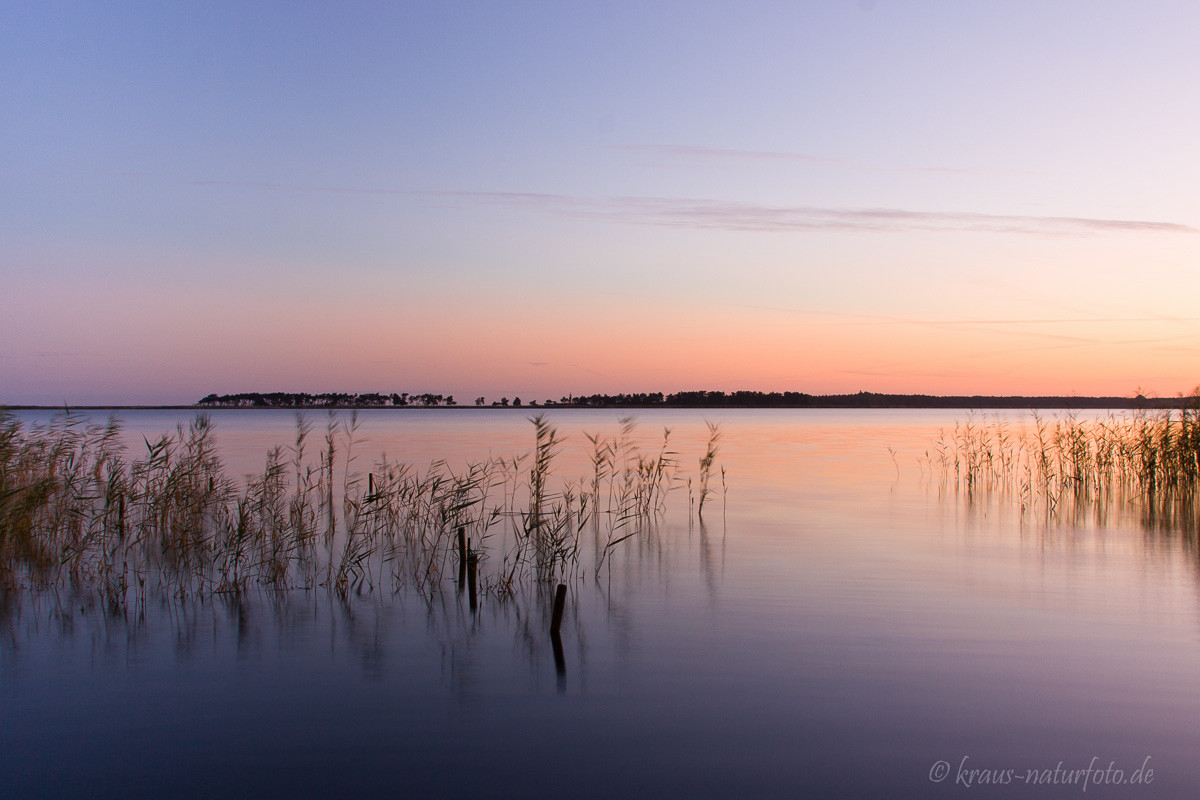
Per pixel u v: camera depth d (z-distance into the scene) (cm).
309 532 1412
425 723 703
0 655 879
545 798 580
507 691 771
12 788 599
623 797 582
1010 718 708
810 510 1928
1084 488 2134
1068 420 2416
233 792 592
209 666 845
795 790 591
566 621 995
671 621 988
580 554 1402
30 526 1278
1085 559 1336
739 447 4297
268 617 1021
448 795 585
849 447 4309
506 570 1280
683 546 1468
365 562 1346
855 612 1020
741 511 1911
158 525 1397
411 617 1019
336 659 863
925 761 634
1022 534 1579
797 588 1146
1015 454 3391
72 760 641
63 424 1474
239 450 3638
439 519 1495
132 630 966
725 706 733
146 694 771
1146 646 887
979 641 905
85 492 1498
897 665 831
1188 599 1077
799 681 790
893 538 1541
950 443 4494
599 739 671
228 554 1260
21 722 710
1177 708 727
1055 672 811
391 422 9094
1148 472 2048
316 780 607
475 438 4856
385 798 582
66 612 1042
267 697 761
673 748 655
